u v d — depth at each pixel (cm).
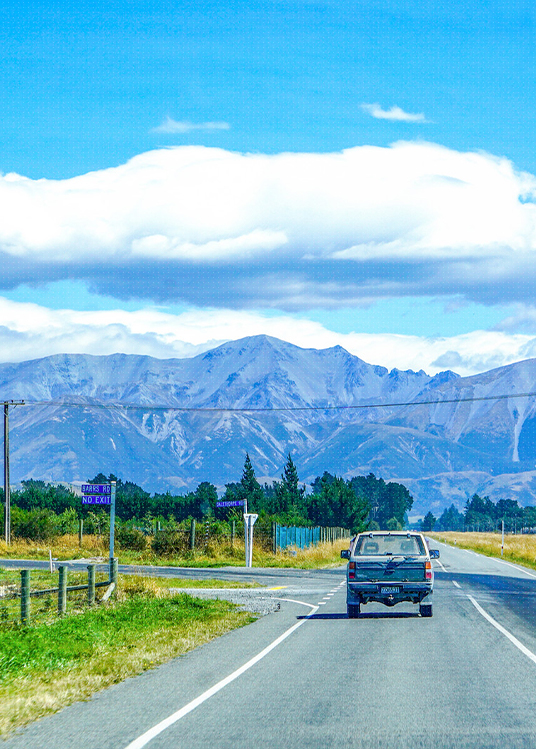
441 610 3075
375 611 3138
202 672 1648
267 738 1097
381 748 1043
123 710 1287
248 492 13575
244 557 6906
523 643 2109
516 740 1081
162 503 14188
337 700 1355
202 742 1078
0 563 5897
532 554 8981
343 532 12862
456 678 1571
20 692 1417
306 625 2577
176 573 5397
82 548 7631
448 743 1066
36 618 2462
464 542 15788
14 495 13550
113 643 2053
